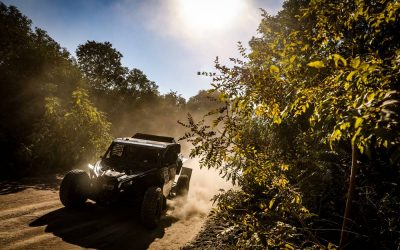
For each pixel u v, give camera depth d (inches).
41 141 374.3
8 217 203.6
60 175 358.6
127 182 220.2
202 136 92.7
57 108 418.0
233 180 119.8
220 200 109.3
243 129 97.7
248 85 84.8
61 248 167.0
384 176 122.4
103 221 219.9
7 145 351.6
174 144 301.6
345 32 96.1
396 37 87.7
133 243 185.5
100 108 927.0
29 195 262.2
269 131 137.9
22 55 529.3
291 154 123.7
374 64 54.5
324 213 140.3
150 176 239.8
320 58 81.7
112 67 1630.2
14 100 425.4
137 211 253.1
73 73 570.6
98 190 218.7
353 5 88.0
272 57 88.3
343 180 128.6
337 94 74.1
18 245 164.1
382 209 108.7
